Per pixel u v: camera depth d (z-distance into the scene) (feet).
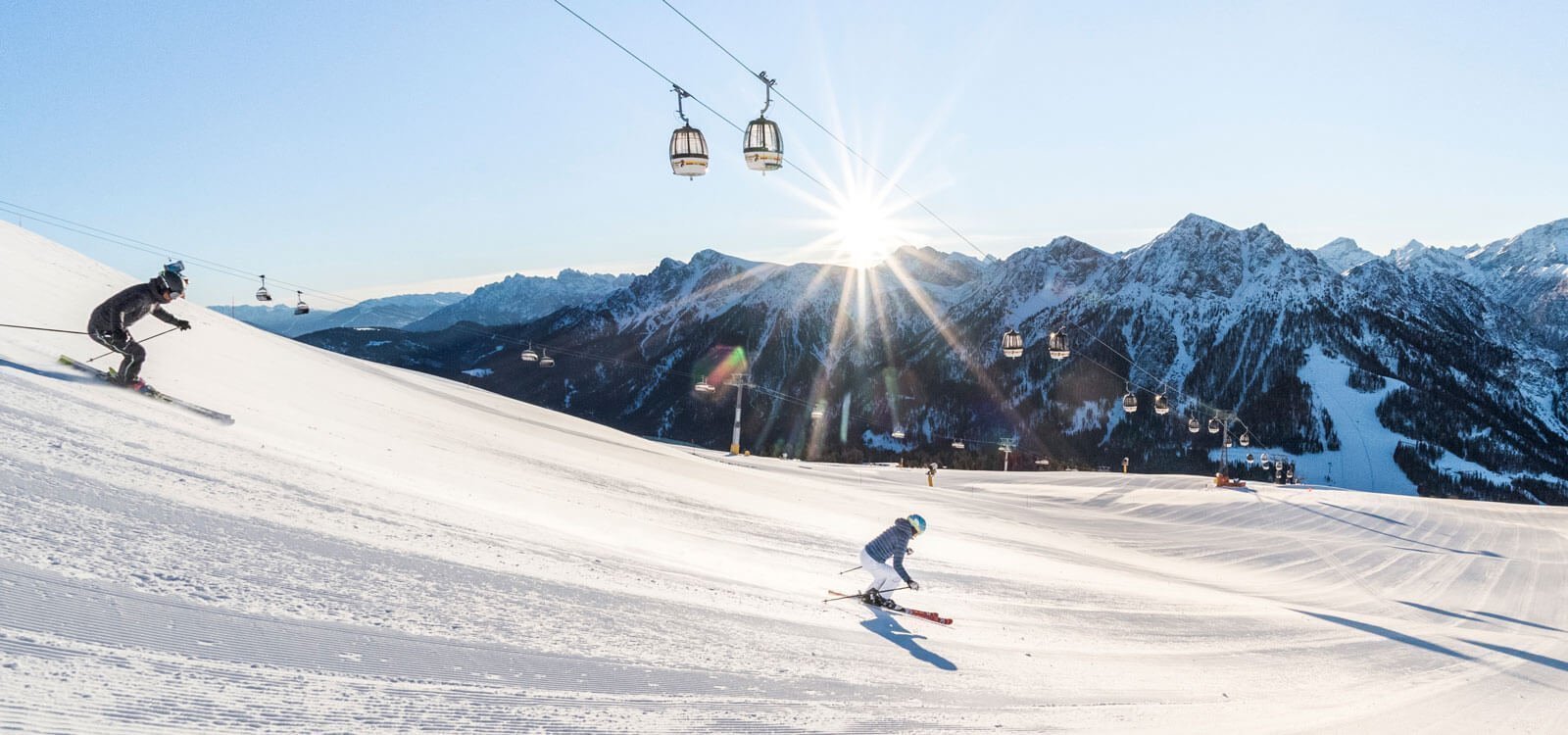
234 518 25.17
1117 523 135.23
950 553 68.13
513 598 25.44
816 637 30.81
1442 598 88.28
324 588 21.36
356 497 34.17
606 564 34.76
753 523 63.98
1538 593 92.73
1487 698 43.16
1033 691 28.91
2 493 20.68
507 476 57.47
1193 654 43.73
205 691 14.26
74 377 41.19
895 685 26.27
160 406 42.11
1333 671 45.34
